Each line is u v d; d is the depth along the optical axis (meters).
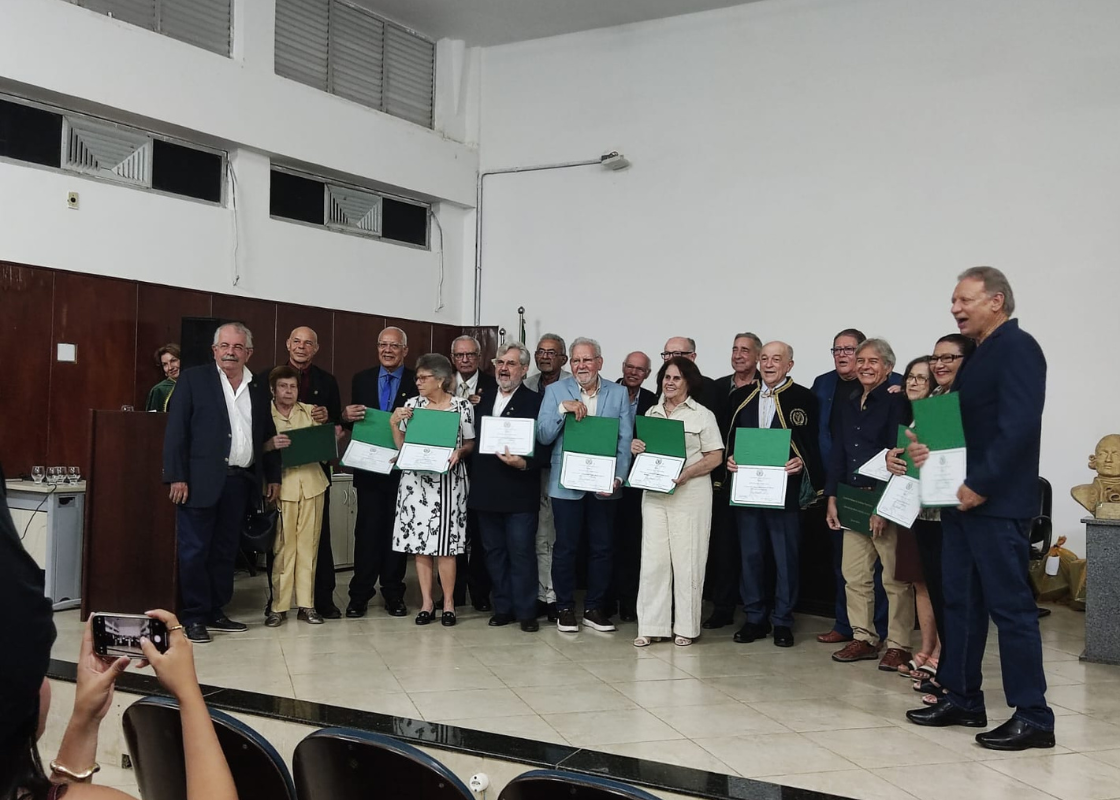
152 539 4.36
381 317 7.73
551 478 4.53
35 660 0.78
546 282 8.08
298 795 1.68
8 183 5.38
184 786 1.65
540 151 8.12
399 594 4.85
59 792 0.82
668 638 4.39
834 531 4.32
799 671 3.77
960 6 6.45
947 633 3.06
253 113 6.61
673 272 7.54
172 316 6.24
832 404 4.41
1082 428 5.98
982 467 2.78
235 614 4.76
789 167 7.08
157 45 5.99
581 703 3.21
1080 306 6.01
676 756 2.67
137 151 6.11
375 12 7.73
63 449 5.64
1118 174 5.92
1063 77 6.10
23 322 5.45
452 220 8.34
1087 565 4.13
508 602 4.64
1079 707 3.31
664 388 4.34
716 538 4.80
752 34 7.25
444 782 1.47
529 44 8.18
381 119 7.57
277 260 6.94
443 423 4.48
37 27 5.34
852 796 2.39
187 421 4.14
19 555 0.79
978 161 6.38
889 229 6.69
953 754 2.73
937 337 6.51
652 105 7.66
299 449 4.47
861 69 6.81
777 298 7.11
